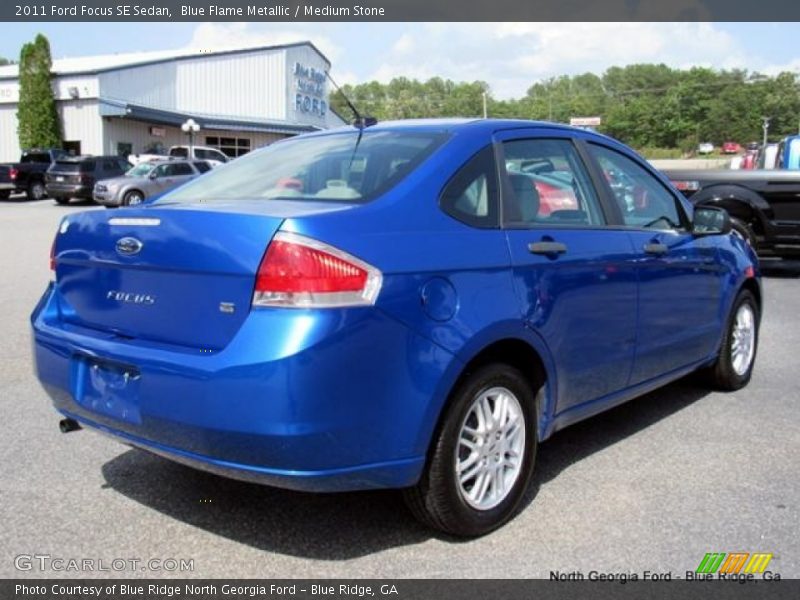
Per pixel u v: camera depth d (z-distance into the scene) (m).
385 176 3.54
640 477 4.25
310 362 2.88
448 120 4.14
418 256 3.21
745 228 10.98
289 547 3.45
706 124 116.81
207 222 3.14
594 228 4.23
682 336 4.96
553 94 129.12
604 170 4.54
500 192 3.76
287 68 46.50
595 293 4.05
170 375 3.07
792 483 4.18
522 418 3.70
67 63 42.84
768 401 5.66
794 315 9.00
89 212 3.68
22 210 26.36
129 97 38.78
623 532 3.61
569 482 4.18
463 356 3.27
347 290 2.96
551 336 3.76
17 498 3.91
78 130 37.44
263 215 3.07
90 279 3.56
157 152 40.53
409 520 3.71
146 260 3.27
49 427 4.93
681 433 4.96
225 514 3.76
